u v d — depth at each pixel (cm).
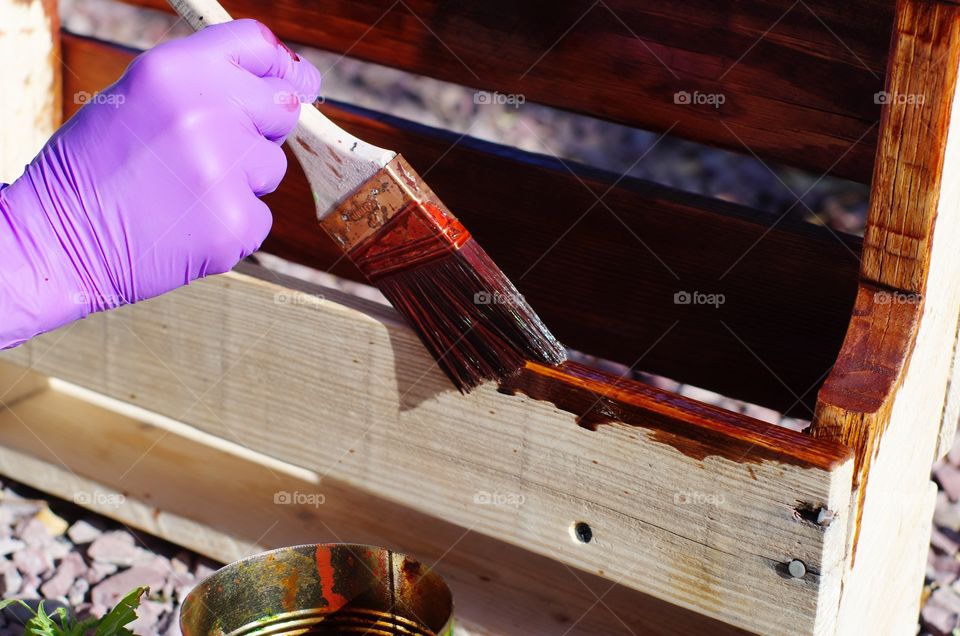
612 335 206
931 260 154
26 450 229
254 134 161
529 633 192
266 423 193
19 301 155
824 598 151
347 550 173
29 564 214
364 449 184
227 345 192
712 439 150
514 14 197
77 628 182
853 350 153
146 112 156
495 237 212
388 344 174
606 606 198
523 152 207
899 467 170
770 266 188
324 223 165
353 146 159
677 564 161
